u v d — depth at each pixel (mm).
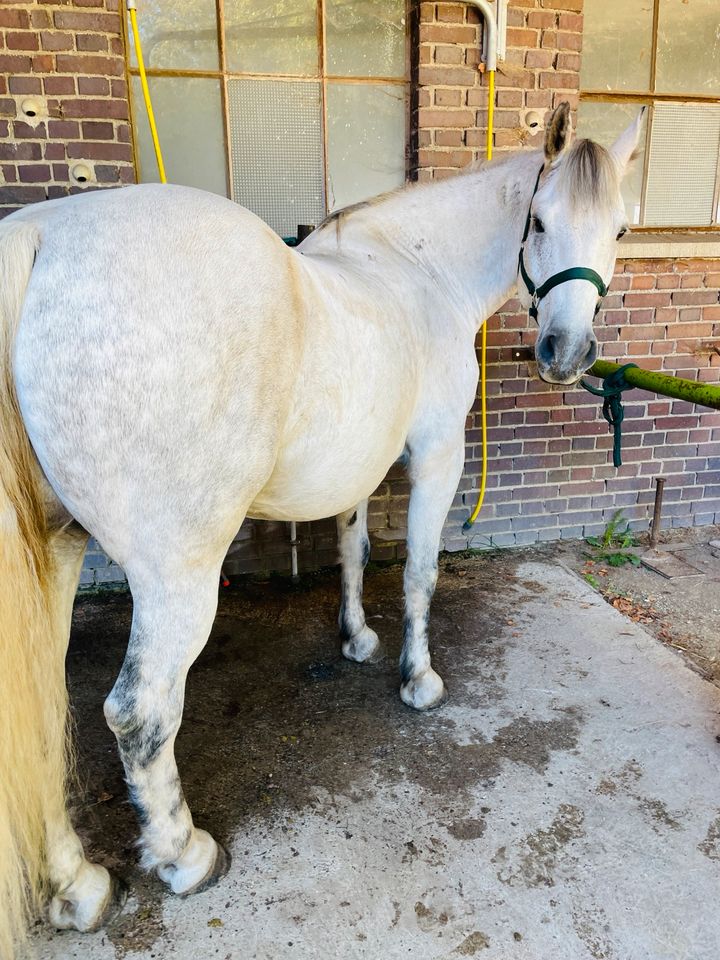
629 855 1539
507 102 2857
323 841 1574
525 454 3285
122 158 2553
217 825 1615
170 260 1102
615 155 1795
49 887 1311
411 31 2805
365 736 1954
